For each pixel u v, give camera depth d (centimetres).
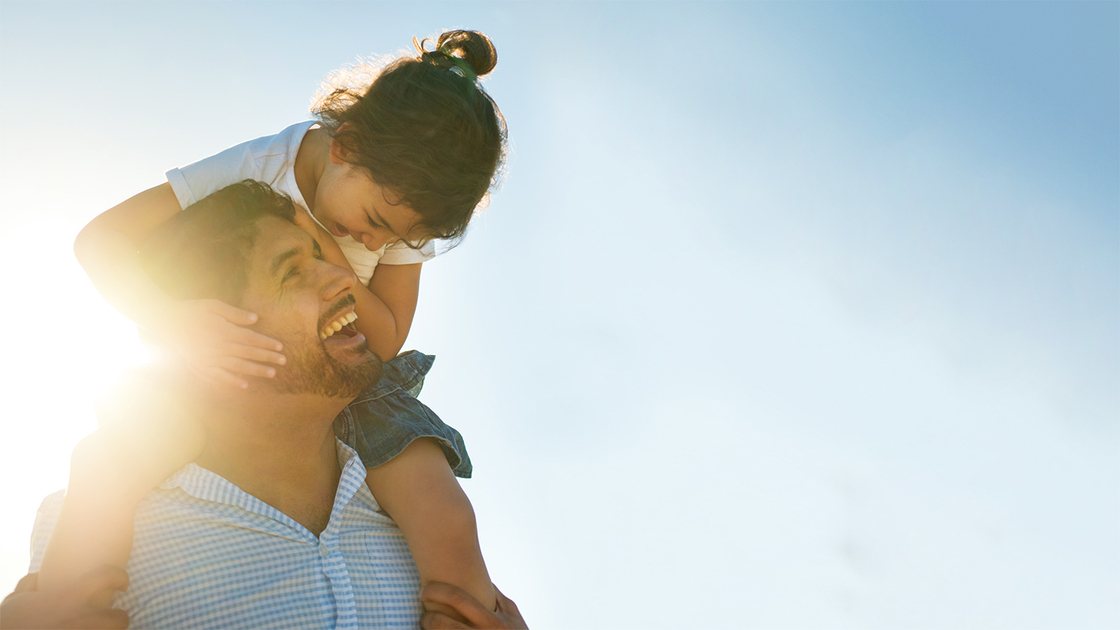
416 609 191
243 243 182
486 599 193
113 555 158
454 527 193
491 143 243
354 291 222
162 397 175
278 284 178
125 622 154
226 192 192
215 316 175
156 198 219
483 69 269
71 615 147
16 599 152
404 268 246
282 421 177
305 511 184
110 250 200
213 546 168
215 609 163
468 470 233
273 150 234
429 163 225
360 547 189
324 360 178
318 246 192
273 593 168
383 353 234
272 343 172
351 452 194
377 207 225
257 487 181
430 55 250
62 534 158
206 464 179
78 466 166
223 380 171
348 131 227
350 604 174
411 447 204
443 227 236
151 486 167
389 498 198
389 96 229
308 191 235
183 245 187
